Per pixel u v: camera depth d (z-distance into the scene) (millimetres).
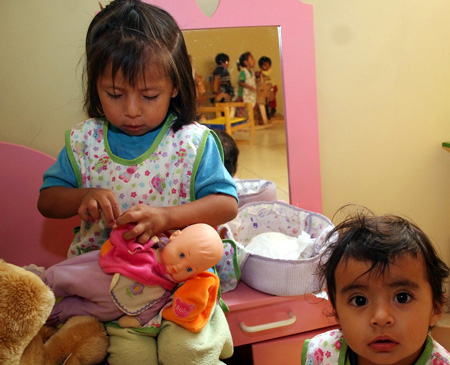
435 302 697
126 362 774
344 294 693
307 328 1050
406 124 1370
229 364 1258
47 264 1188
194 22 1145
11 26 1111
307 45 1222
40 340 757
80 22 1136
